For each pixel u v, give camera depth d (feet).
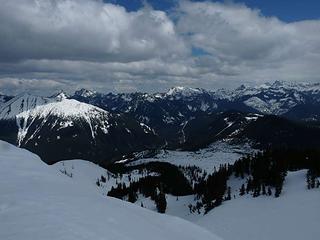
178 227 116.88
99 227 75.31
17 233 64.49
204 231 121.80
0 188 95.45
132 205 127.44
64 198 94.07
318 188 528.63
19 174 119.24
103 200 110.22
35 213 75.87
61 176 144.15
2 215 74.13
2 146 169.07
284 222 433.48
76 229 69.31
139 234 83.15
